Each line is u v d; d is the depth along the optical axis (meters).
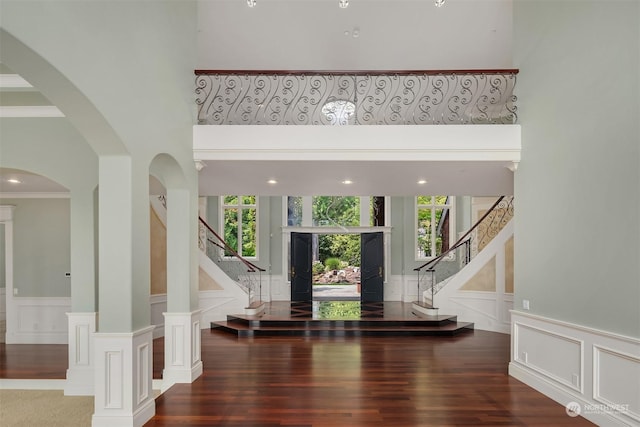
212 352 6.21
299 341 6.99
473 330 8.02
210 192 7.65
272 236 12.35
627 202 3.26
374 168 5.58
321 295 13.54
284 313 8.93
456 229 12.09
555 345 4.19
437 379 4.86
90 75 2.99
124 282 3.50
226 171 5.81
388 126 5.07
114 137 3.38
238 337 7.36
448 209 12.26
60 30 2.66
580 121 3.87
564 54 4.15
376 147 5.06
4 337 7.83
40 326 7.43
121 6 3.47
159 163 4.63
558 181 4.21
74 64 2.80
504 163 5.18
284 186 7.02
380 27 6.29
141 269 3.70
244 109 8.84
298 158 5.09
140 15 3.82
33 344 7.24
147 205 3.86
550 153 4.37
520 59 5.11
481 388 4.54
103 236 3.53
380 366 5.43
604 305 3.50
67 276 7.50
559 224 4.18
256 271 12.12
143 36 3.87
